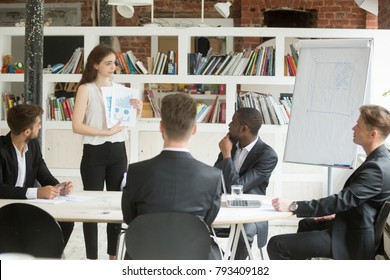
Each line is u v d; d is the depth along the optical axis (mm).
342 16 10383
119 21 10797
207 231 2891
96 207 3674
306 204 3598
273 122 6809
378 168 3648
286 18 10766
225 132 6828
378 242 3719
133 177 3020
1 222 3170
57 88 7887
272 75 6805
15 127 4133
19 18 10961
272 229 6672
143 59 10758
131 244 2910
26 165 4277
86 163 4742
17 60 10500
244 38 10320
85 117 4773
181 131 2988
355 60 5277
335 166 5305
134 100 4828
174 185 2980
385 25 7445
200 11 10805
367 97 6703
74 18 10797
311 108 5461
